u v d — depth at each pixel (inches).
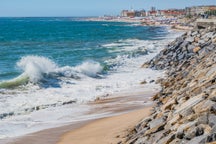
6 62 1470.2
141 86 930.7
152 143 362.6
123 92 853.2
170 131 361.7
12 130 572.7
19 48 2214.6
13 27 5984.3
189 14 6948.8
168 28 5059.1
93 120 606.9
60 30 4987.7
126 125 526.0
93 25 7401.6
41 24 7854.3
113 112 653.9
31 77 951.0
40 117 650.8
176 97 531.8
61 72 1055.6
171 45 1472.7
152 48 1953.7
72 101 768.9
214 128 300.4
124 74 1160.8
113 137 474.6
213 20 1999.3
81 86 947.3
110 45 2297.0
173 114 416.5
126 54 1720.0
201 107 373.1
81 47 2206.0
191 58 1175.6
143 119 483.5
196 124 329.7
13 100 767.7
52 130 563.8
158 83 962.1
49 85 941.2
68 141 498.3
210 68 650.8
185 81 710.5
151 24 6860.2
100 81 1032.8
